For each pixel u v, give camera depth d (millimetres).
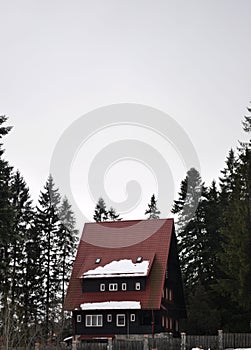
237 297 41625
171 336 48375
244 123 44750
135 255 48562
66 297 48188
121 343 35750
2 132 39375
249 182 42500
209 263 51406
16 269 51531
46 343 42719
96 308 46281
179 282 51312
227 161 56031
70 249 57375
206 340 34406
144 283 46750
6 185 38938
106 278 47656
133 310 46438
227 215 45469
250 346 34625
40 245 56594
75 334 47500
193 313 46938
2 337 31672
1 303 39000
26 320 49125
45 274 56375
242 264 40156
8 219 37969
